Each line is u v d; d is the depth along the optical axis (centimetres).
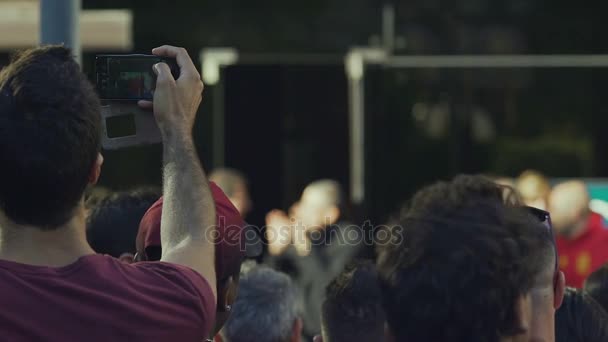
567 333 514
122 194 607
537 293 373
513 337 339
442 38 1436
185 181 415
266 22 1437
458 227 339
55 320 377
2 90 391
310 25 1441
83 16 1273
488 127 1439
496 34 1432
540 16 1427
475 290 332
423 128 1445
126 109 432
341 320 507
